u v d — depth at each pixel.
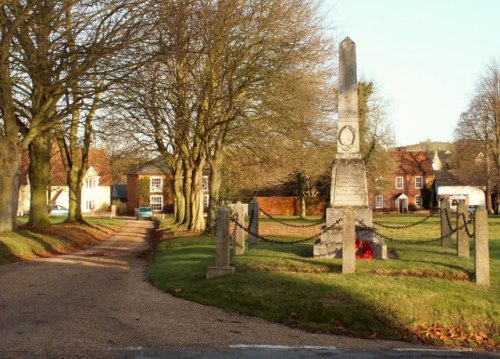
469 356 8.99
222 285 12.50
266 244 20.25
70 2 19.61
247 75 27.08
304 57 27.47
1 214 23.05
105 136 29.67
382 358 8.48
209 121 29.66
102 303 11.38
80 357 7.53
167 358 7.74
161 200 87.00
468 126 59.31
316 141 30.67
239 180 45.41
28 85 24.34
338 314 10.76
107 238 35.56
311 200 73.81
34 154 31.05
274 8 26.47
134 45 20.53
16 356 7.46
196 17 25.03
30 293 12.50
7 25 20.28
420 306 11.04
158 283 14.05
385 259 15.23
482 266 12.66
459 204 16.58
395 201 87.19
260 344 8.84
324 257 15.73
